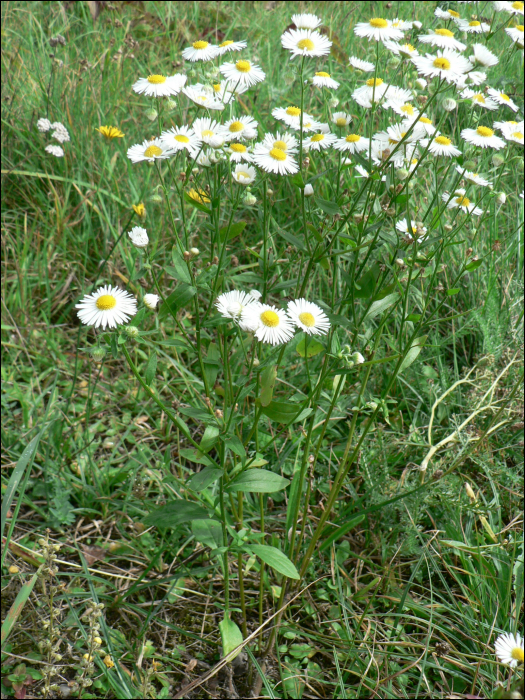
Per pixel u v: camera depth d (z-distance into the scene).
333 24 0.75
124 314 0.28
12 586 0.36
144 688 0.31
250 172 0.32
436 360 0.46
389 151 0.32
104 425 0.46
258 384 0.31
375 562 0.38
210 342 0.32
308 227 0.32
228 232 0.32
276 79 0.64
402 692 0.33
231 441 0.29
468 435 0.39
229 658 0.31
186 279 0.30
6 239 0.56
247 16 0.83
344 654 0.34
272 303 0.47
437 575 0.37
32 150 0.60
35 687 0.33
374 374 0.44
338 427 0.44
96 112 0.61
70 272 0.54
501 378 0.43
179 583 0.37
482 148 0.34
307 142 0.33
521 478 0.39
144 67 0.70
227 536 0.32
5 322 0.50
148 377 0.30
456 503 0.37
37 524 0.40
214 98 0.33
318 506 0.40
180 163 0.51
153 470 0.41
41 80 0.65
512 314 0.47
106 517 0.40
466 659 0.33
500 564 0.36
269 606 0.37
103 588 0.37
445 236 0.32
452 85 0.31
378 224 0.31
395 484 0.38
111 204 0.57
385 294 0.32
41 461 0.42
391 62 0.35
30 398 0.46
